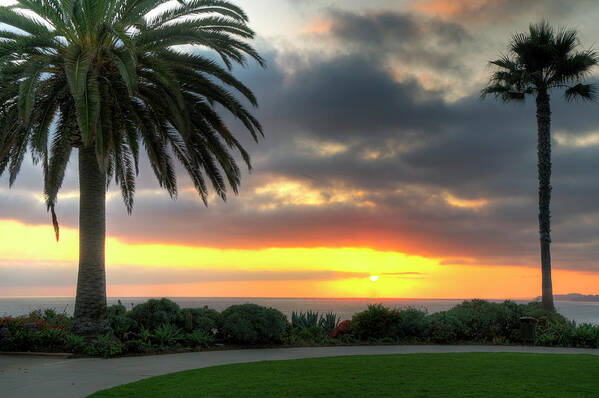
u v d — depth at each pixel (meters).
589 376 11.48
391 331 21.02
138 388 9.85
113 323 18.92
